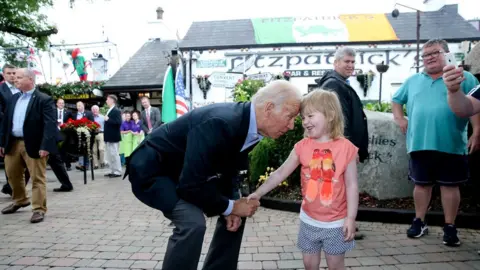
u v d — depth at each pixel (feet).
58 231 11.82
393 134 14.08
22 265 8.86
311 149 6.77
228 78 23.54
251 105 6.12
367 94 40.11
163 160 6.38
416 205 10.83
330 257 6.46
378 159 14.08
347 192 6.38
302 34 45.24
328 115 6.56
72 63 54.13
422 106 10.24
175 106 15.70
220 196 6.08
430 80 10.28
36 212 13.11
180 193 5.79
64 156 22.00
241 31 48.57
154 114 28.68
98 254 9.62
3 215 14.01
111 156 26.20
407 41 39.73
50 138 13.03
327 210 6.38
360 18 49.62
